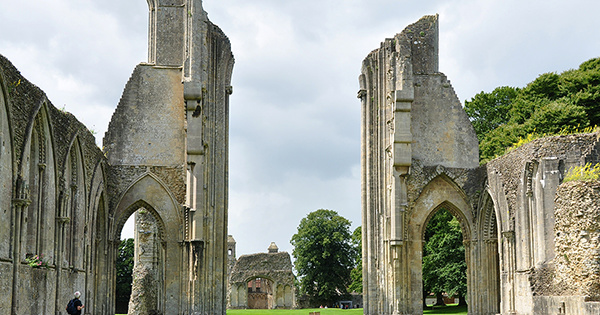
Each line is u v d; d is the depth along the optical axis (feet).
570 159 92.94
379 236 123.95
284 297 260.01
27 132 77.10
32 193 82.58
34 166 83.10
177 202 116.06
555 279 86.12
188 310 111.24
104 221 114.01
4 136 70.59
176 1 122.11
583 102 147.54
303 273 250.37
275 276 260.01
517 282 99.30
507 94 183.11
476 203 120.67
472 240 120.06
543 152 94.48
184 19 118.42
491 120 182.91
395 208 117.80
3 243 71.10
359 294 254.06
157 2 121.60
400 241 117.19
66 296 93.25
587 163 91.25
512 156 103.50
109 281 114.42
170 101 119.24
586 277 78.38
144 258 140.77
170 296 113.60
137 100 118.83
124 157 117.19
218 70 122.31
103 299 112.98
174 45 120.98
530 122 144.77
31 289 78.43
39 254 84.12
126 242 235.40
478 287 118.73
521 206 98.17
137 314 134.72
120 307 227.61
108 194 115.24
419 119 123.44
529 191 95.66
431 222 171.12
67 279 93.50
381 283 121.80
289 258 262.47
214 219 117.60
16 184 74.18
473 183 121.60
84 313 102.37
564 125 139.54
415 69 125.29
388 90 123.24
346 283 251.19
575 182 81.25
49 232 87.25
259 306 304.09
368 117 127.03
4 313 70.08
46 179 85.51
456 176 121.49
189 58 114.52
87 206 102.73
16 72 73.10
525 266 96.58
